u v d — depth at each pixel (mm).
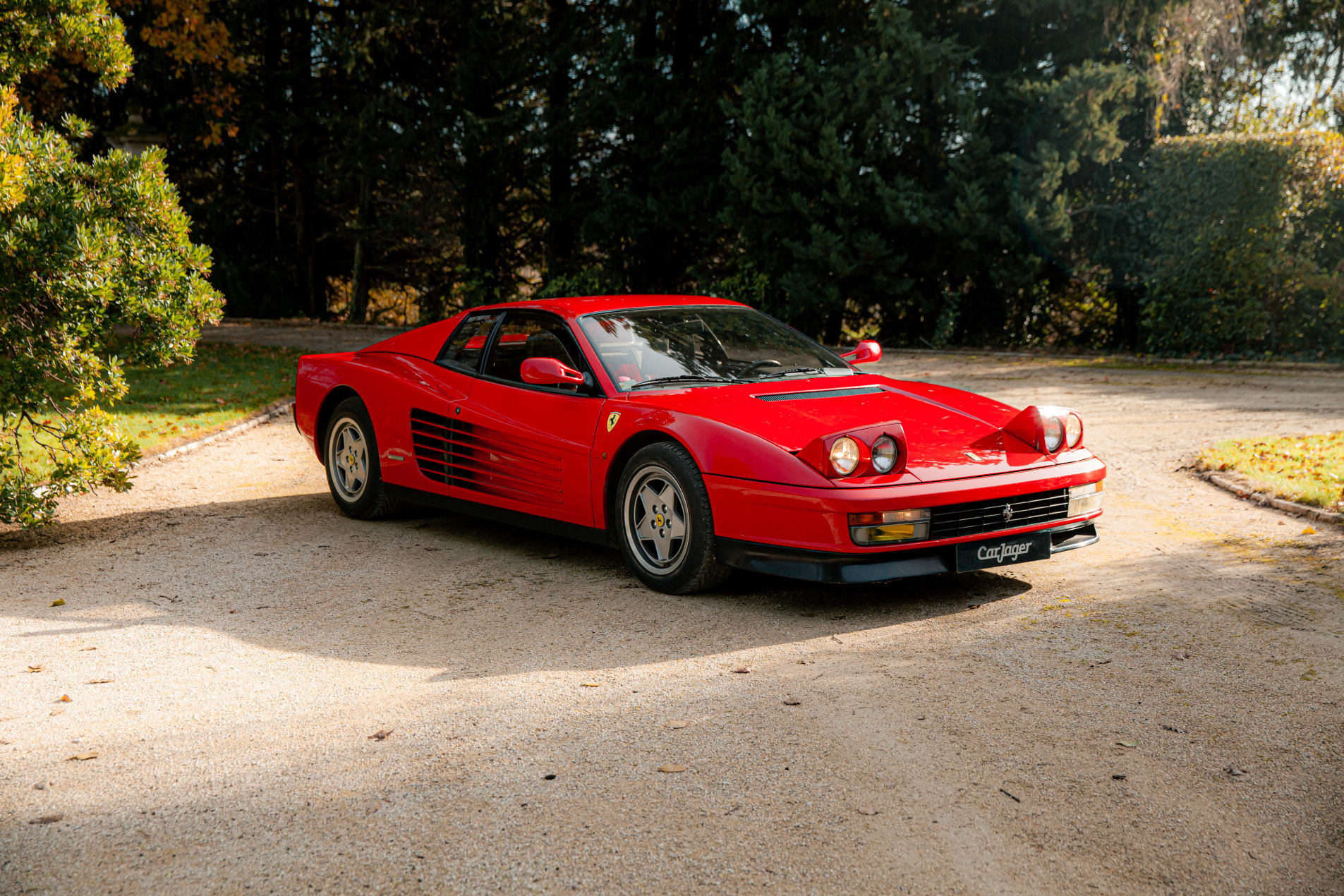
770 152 18906
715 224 21578
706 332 5559
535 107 25844
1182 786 2770
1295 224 15172
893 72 18062
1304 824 2564
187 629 4289
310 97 26953
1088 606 4414
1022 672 3629
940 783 2807
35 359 5766
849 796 2746
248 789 2848
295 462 8398
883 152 18328
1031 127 17594
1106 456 8156
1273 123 19781
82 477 5941
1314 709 3248
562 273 25734
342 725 3285
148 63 23688
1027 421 4691
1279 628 4039
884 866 2402
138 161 6078
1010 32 18453
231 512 6590
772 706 3369
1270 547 5266
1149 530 5762
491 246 27328
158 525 6230
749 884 2340
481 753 3059
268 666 3842
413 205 26812
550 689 3568
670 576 4664
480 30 24500
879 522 4109
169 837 2600
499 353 5688
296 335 22469
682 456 4578
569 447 5062
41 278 5617
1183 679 3525
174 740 3180
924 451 4457
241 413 10664
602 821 2637
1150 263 16891
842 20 20031
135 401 11125
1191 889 2297
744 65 20688
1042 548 4559
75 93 23547
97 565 5316
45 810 2748
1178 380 13477
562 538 5934
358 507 6336
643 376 5129
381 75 26719
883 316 20672
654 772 2910
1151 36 17891
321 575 5121
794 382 5172
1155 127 17625
